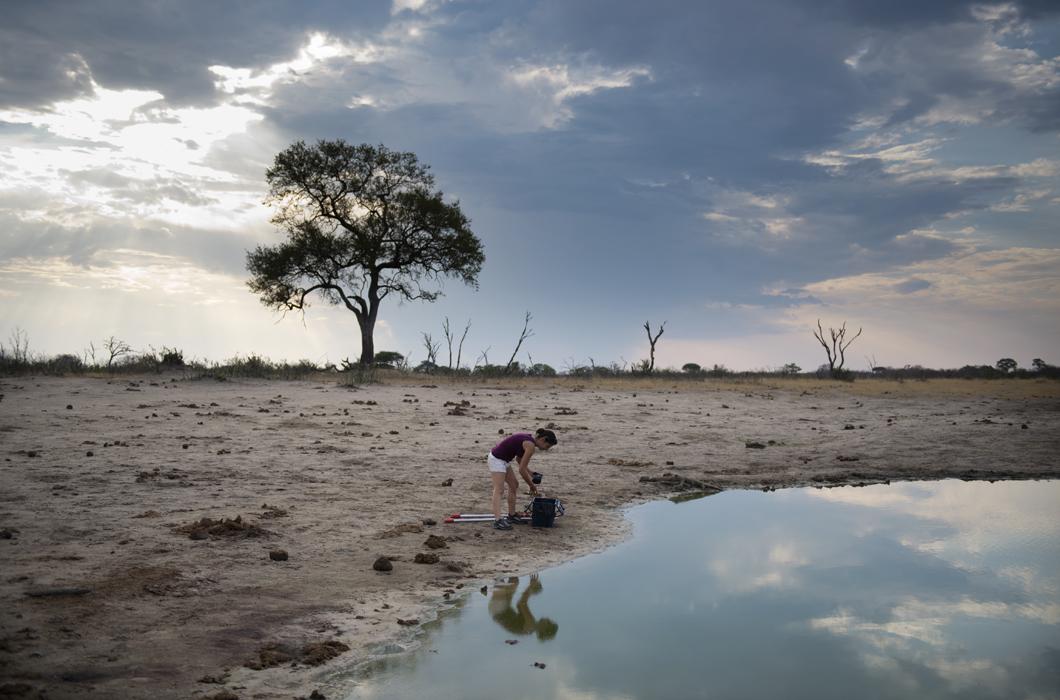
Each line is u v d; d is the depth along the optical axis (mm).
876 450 15977
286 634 5812
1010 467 14523
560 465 13812
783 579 7770
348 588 6957
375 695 4953
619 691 5098
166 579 6668
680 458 14867
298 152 38938
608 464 14102
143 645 5363
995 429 18453
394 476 11891
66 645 5227
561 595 7172
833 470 14211
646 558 8516
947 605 7016
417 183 40594
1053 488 13031
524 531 9422
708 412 21047
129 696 4609
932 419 20516
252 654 5410
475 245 40375
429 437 15555
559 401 22484
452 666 5473
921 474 14070
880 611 6848
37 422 14469
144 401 17906
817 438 17406
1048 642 6152
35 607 5820
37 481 9984
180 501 9438
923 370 42281
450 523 9477
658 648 5902
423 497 10695
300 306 40250
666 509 11180
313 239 38625
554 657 5688
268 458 12461
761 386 29703
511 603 6910
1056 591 7500
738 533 9719
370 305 40312
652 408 21484
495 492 9500
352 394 21812
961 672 5488
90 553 7234
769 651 5875
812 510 11148
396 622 6266
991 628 6441
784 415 21094
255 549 7770
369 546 8258
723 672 5457
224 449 12883
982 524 10273
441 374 31328
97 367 24797
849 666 5605
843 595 7281
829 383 31672
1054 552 8977
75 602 5992
